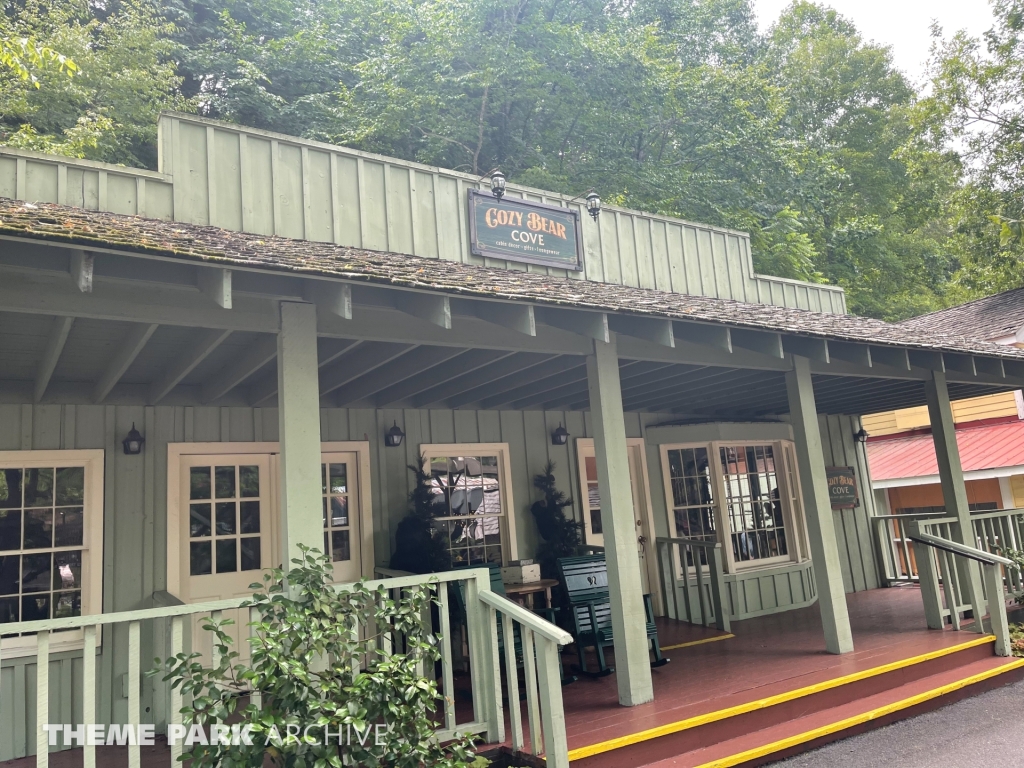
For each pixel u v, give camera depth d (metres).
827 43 28.81
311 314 4.35
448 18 16.92
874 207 26.77
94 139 13.43
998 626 6.93
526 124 18.11
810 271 20.67
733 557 9.63
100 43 16.45
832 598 6.60
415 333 4.83
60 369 5.61
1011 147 18.38
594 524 9.00
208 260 3.55
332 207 6.77
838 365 7.37
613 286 6.95
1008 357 8.35
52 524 6.00
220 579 6.68
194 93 19.61
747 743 4.88
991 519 8.61
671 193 18.23
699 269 9.45
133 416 6.38
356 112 17.92
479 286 4.46
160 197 5.97
